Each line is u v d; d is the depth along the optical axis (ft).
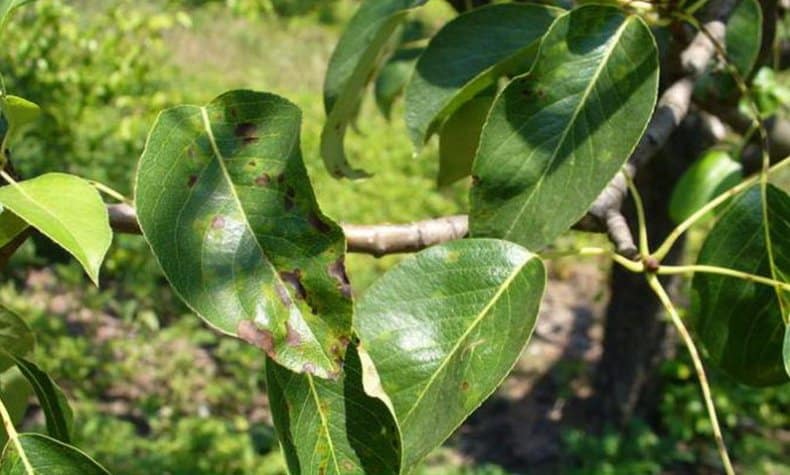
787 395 6.09
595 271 7.74
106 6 7.62
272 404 0.96
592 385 5.58
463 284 1.02
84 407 5.37
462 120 1.39
